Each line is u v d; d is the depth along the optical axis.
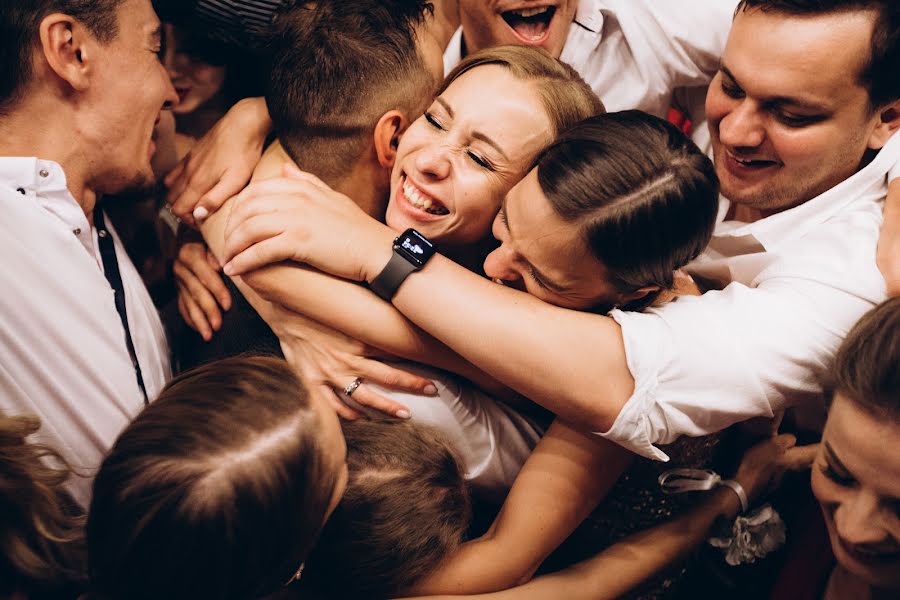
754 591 1.70
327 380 1.47
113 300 1.51
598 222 1.24
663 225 1.25
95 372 1.46
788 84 1.44
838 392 1.17
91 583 1.03
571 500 1.39
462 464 1.36
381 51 1.48
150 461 0.93
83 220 1.46
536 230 1.28
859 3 1.38
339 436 1.06
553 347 1.29
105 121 1.45
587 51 2.09
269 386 1.01
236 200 1.52
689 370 1.32
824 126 1.49
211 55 2.04
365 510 1.23
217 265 1.65
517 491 1.41
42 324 1.41
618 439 1.34
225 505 0.92
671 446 1.54
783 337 1.36
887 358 1.10
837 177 1.60
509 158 1.40
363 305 1.39
